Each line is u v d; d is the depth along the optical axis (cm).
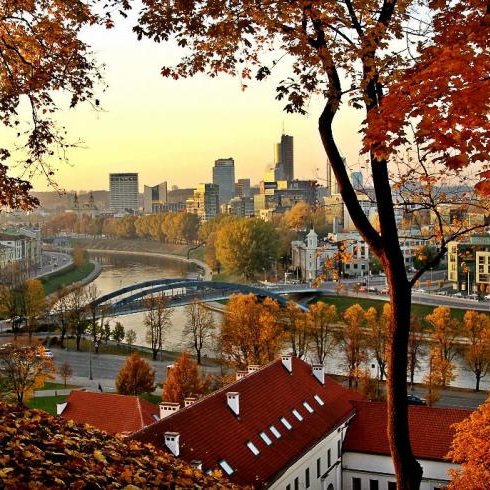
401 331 1891
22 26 2398
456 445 3928
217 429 4781
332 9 1817
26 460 1562
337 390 6425
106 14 2225
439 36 1662
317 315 12056
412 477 1900
